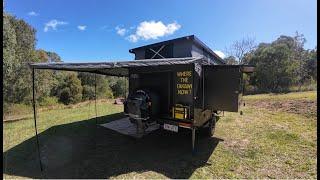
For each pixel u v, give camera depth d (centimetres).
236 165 507
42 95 1825
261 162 521
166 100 655
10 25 1209
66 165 511
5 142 693
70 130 853
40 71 1530
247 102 1700
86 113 1338
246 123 927
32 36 1606
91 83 2938
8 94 1341
